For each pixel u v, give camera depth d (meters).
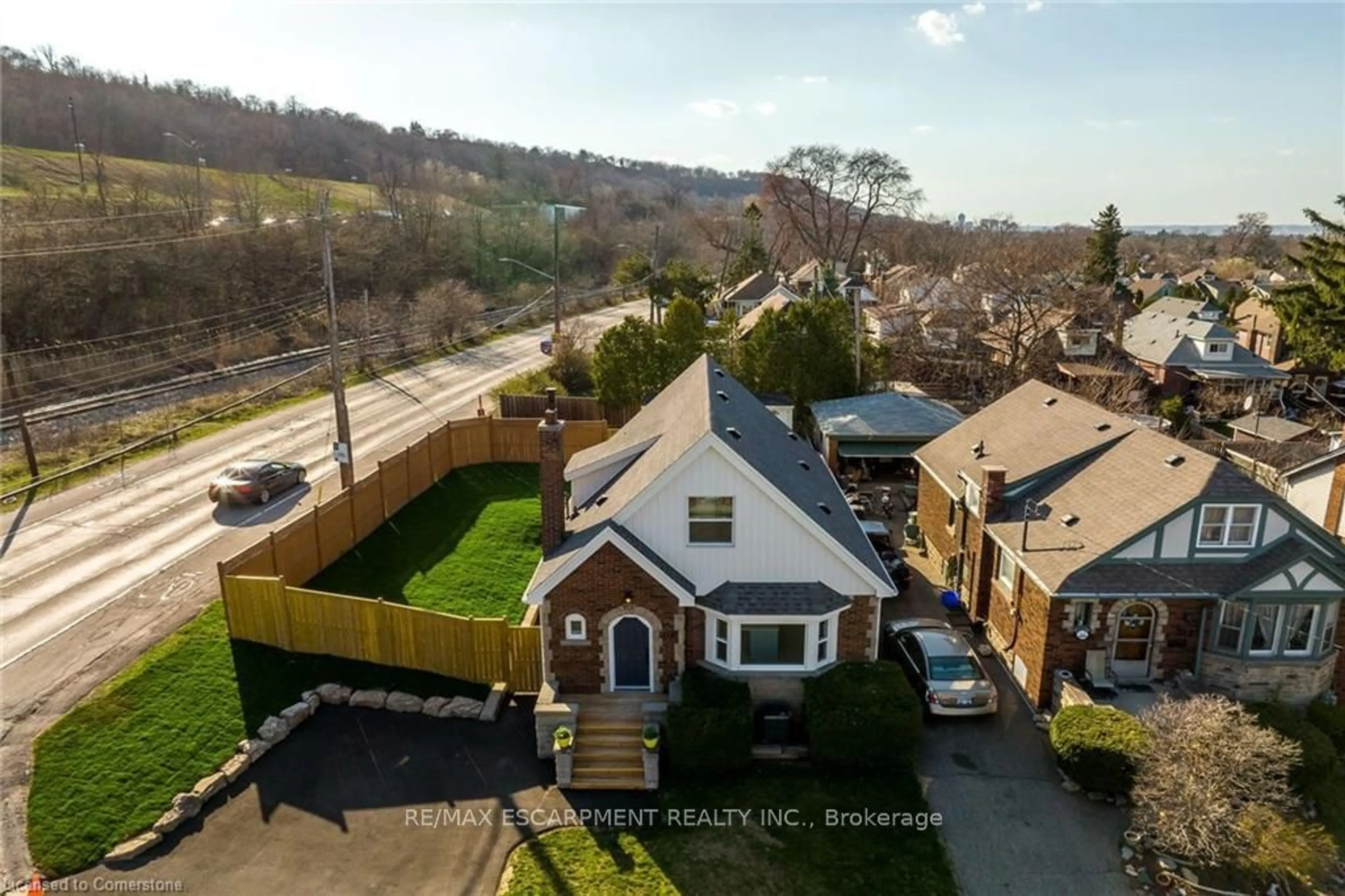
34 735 17.73
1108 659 20.72
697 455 18.89
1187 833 15.10
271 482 32.25
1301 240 55.06
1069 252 68.69
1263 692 20.05
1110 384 54.97
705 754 17.81
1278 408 58.47
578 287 109.12
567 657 19.67
